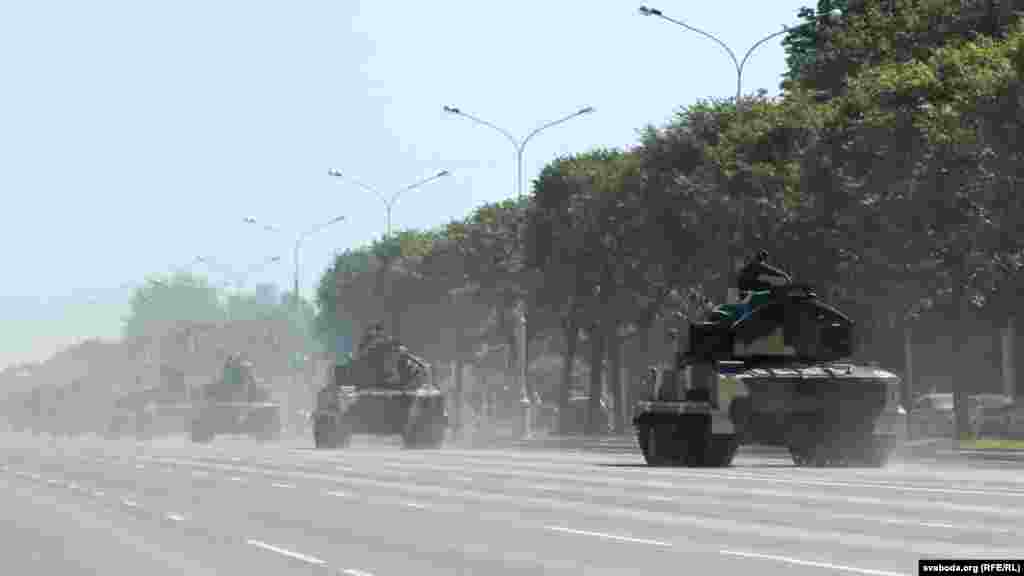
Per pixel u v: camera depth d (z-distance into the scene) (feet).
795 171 218.18
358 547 57.93
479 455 163.84
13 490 100.42
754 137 228.22
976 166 188.55
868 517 65.16
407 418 202.39
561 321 312.09
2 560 55.88
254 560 54.08
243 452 185.16
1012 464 134.92
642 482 96.68
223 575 49.44
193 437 280.51
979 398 240.32
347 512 76.07
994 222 186.50
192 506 82.58
